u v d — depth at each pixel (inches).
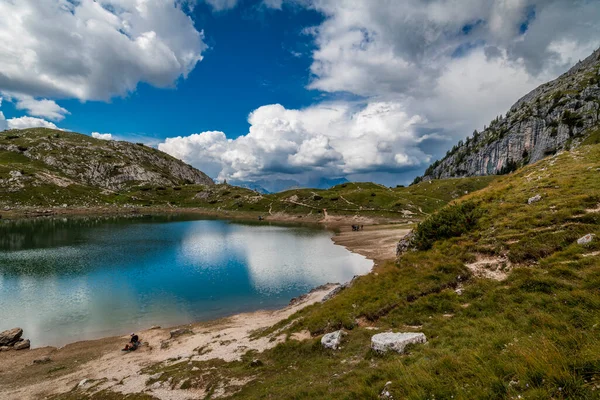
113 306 1517.0
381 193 6722.4
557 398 257.9
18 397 772.6
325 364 605.6
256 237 3821.4
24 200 6510.8
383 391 396.2
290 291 1728.6
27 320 1360.7
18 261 2381.9
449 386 341.7
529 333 432.5
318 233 4180.6
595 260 565.3
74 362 986.1
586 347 309.3
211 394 609.0
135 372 832.9
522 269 652.1
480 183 7121.1
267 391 555.8
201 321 1347.2
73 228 4308.6
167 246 3144.7
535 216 841.5
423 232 1088.2
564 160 1304.1
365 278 1029.8
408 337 557.3
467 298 673.0
